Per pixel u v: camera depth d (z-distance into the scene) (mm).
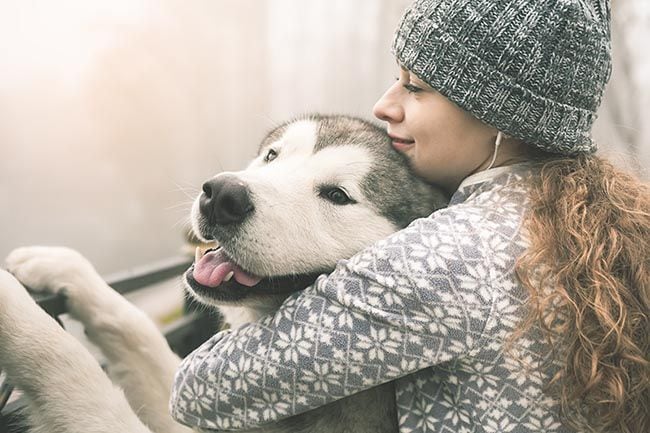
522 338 1479
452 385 1563
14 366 1902
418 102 1822
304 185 2086
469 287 1463
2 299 1933
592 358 1421
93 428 1862
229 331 1777
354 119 2465
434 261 1479
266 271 1933
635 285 1523
